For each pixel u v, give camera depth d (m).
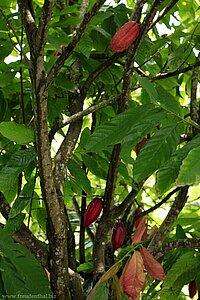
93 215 4.50
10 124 3.94
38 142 3.73
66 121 4.27
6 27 4.64
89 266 4.73
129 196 4.37
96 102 5.27
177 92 5.64
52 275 3.99
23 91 4.95
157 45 5.08
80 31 3.64
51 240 3.95
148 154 3.45
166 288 4.17
